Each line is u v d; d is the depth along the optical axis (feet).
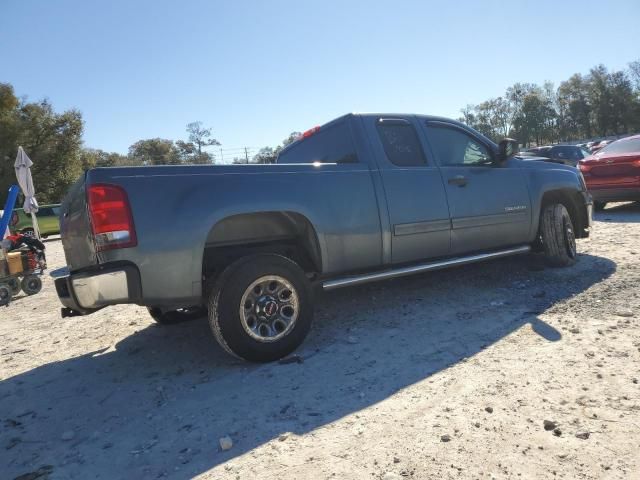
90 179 10.05
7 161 123.34
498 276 17.74
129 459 7.99
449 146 15.98
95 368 12.77
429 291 16.63
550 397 8.54
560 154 55.26
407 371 10.34
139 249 10.19
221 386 10.51
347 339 12.68
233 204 11.16
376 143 14.11
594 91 248.93
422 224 14.25
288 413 8.96
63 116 128.57
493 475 6.58
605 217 31.35
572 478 6.38
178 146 250.78
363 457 7.30
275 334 11.51
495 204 16.16
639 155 29.71
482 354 10.82
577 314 12.82
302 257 13.38
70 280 10.03
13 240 26.99
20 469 8.07
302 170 12.42
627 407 7.95
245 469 7.30
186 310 16.34
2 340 16.74
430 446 7.41
